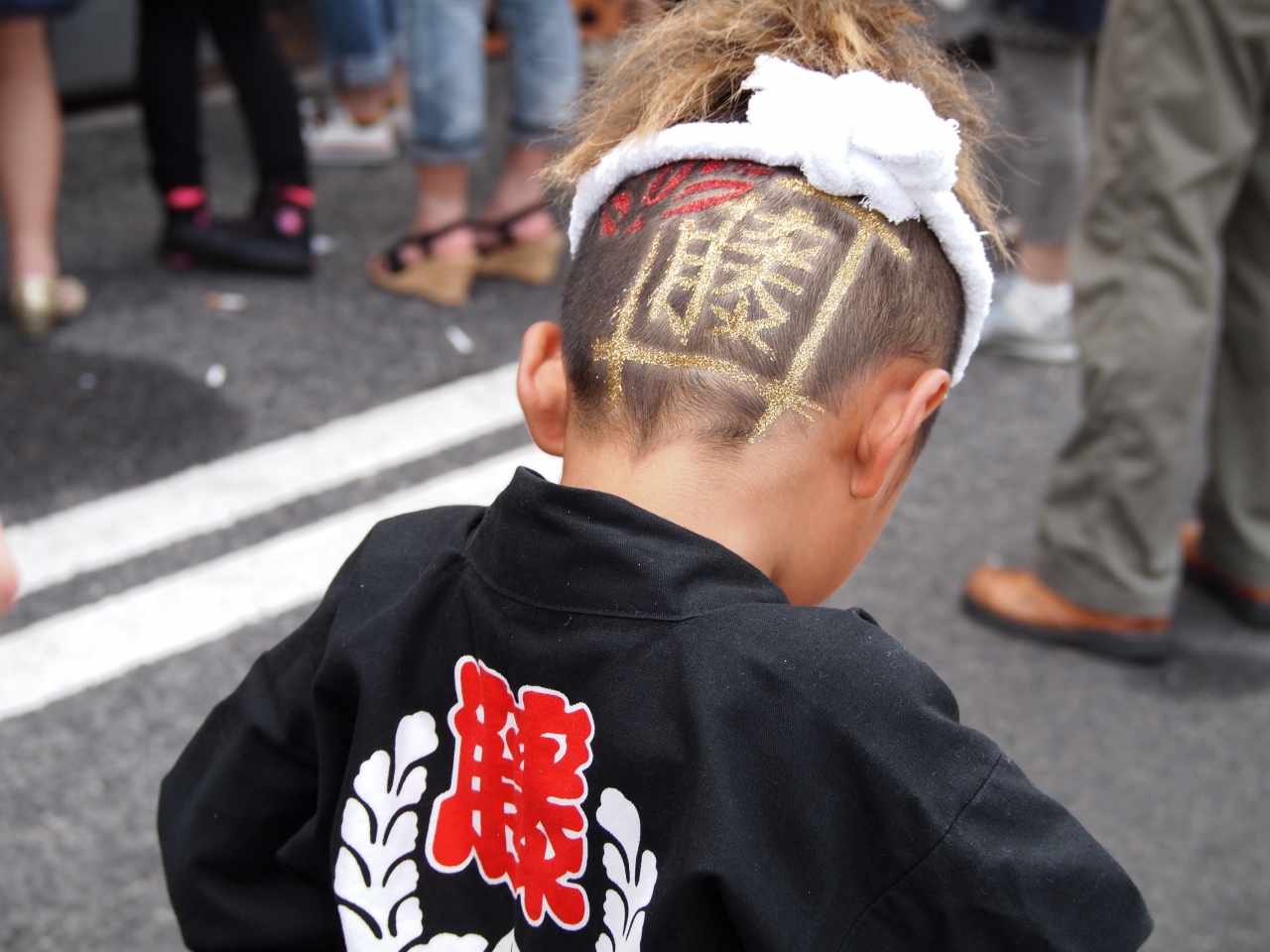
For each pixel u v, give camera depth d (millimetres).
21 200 3395
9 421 3086
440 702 905
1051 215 3539
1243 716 2496
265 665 1047
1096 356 2404
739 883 731
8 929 1890
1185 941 2014
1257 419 2643
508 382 3395
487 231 3895
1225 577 2795
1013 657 2611
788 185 886
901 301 893
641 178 941
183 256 3875
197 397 3244
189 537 2721
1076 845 786
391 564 993
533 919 844
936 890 747
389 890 909
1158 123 2225
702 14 986
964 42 3787
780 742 764
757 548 874
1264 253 2496
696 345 867
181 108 3680
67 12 3109
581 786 810
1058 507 2590
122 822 2076
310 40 5652
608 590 809
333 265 4016
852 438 897
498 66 5738
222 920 1045
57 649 2412
